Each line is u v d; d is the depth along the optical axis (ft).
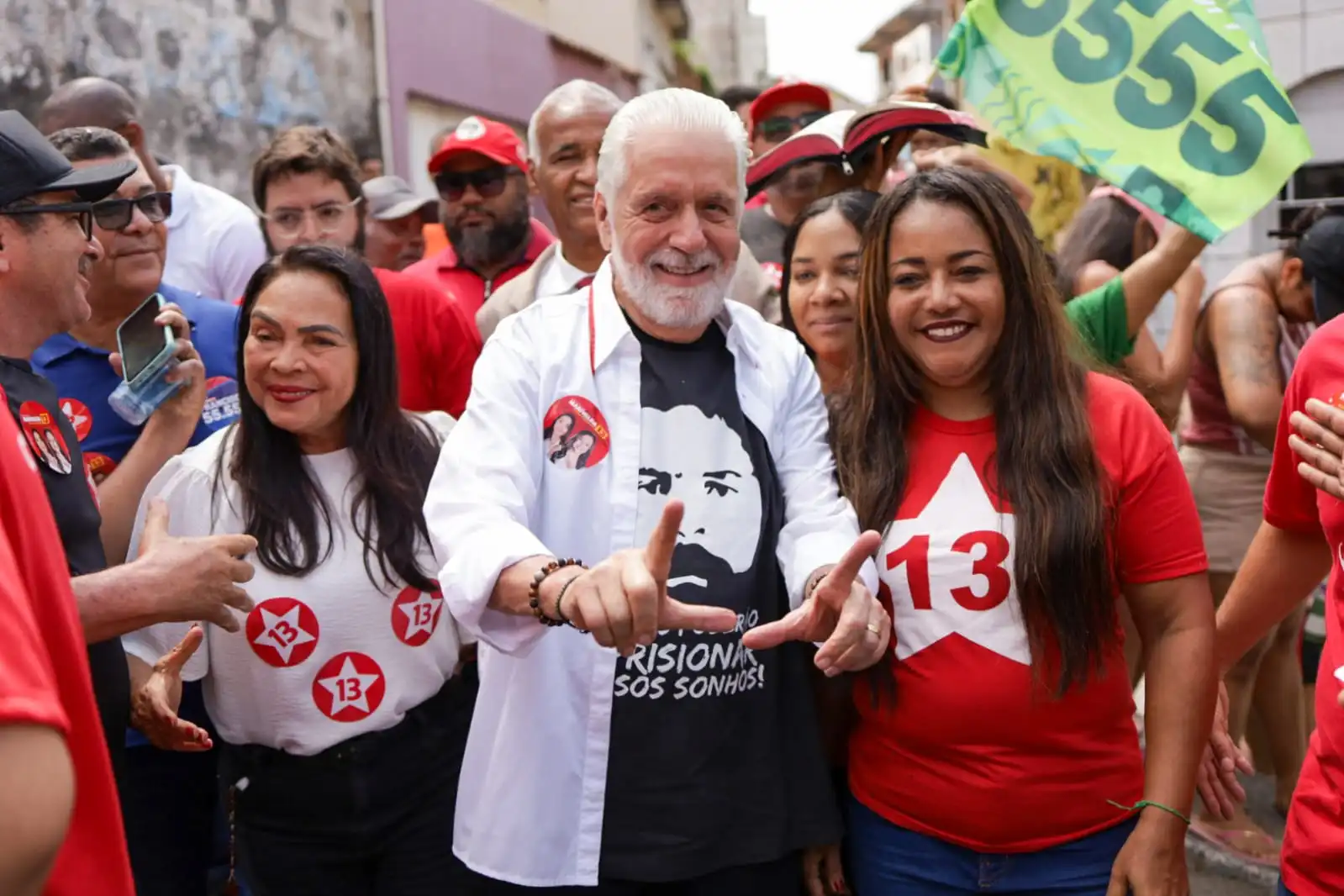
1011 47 10.91
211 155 26.84
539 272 12.82
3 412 4.61
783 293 9.80
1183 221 9.89
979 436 7.45
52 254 6.98
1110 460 7.20
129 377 8.68
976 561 7.14
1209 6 10.36
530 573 6.31
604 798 7.21
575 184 12.26
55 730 3.76
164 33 25.20
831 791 7.70
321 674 8.14
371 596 8.22
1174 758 7.12
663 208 7.24
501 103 42.27
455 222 14.69
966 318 7.21
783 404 7.93
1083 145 10.45
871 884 7.58
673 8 63.41
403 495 8.38
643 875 7.17
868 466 7.58
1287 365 12.78
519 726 7.26
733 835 7.38
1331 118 26.14
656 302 7.34
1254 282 12.68
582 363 7.49
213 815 9.34
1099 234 13.24
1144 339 11.62
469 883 8.23
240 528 8.32
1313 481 6.47
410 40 35.86
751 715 7.48
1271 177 9.83
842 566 6.42
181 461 8.52
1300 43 26.04
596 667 7.17
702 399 7.60
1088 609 7.02
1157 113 10.33
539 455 7.39
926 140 14.89
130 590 7.02
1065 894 7.13
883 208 7.47
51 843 3.68
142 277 9.34
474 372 7.57
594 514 7.34
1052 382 7.23
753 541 7.50
